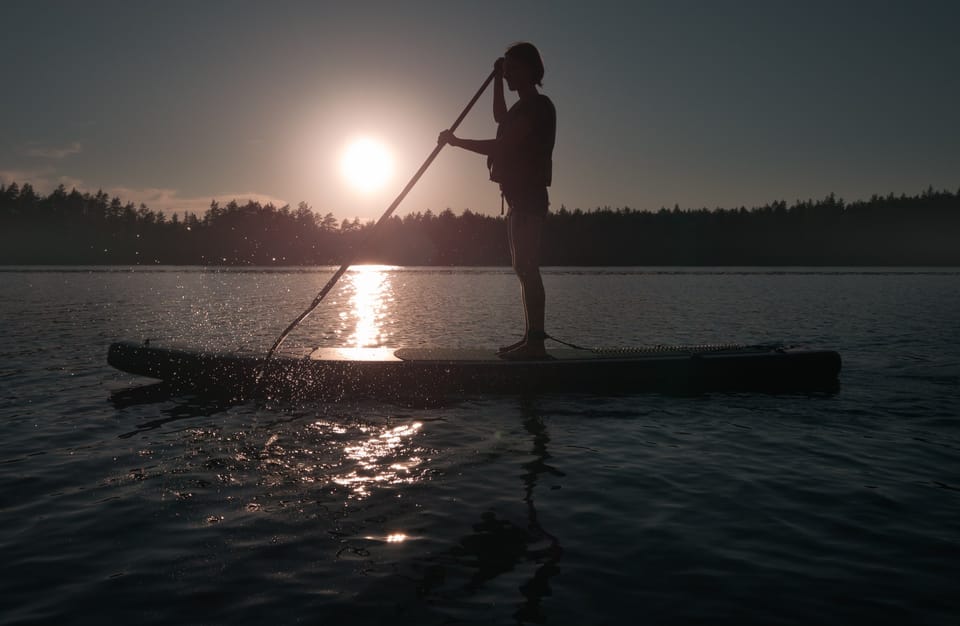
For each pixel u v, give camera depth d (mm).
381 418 4895
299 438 4328
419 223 168625
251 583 2346
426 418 4891
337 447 4117
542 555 2584
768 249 151750
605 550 2629
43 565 2484
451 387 5609
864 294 28578
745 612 2143
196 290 31500
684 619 2102
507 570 2453
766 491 3328
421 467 3729
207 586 2324
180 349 6004
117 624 2072
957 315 16141
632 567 2477
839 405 5348
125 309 17906
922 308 19016
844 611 2143
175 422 4762
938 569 2439
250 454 3953
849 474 3598
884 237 155875
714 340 10719
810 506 3115
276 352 6086
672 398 5594
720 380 5883
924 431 4543
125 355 6023
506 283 46094
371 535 2773
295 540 2717
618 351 6250
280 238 163125
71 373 6875
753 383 5941
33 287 32875
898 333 11664
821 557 2553
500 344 10352
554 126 5469
